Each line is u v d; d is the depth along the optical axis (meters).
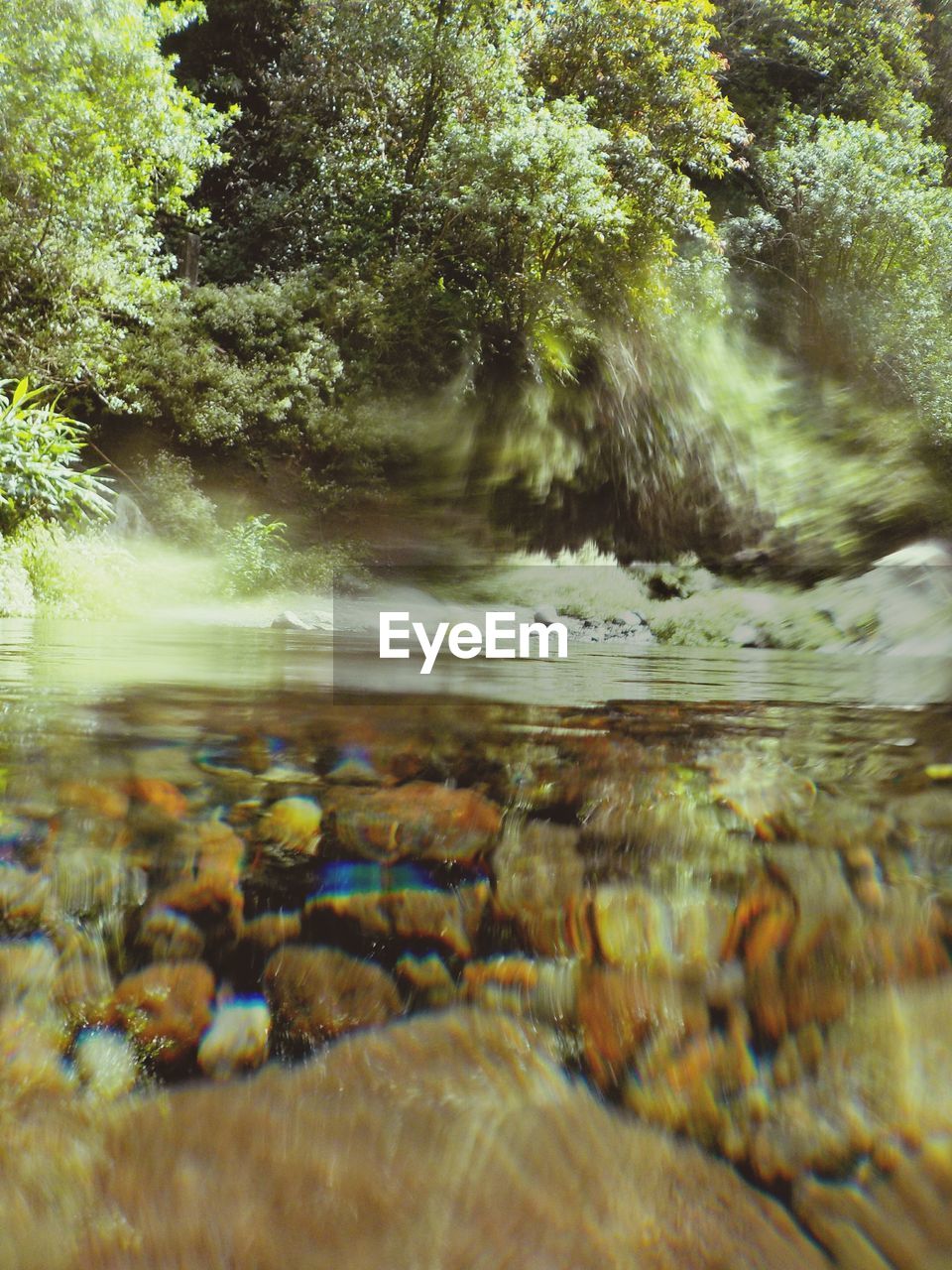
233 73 16.20
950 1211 0.58
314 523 11.30
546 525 11.88
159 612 6.96
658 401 12.98
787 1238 0.57
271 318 11.85
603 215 12.48
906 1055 0.68
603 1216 0.58
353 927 0.76
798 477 12.41
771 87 22.67
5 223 9.11
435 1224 0.55
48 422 8.34
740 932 0.76
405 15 13.32
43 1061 0.65
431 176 13.13
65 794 1.05
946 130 26.48
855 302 18.78
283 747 1.37
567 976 0.73
